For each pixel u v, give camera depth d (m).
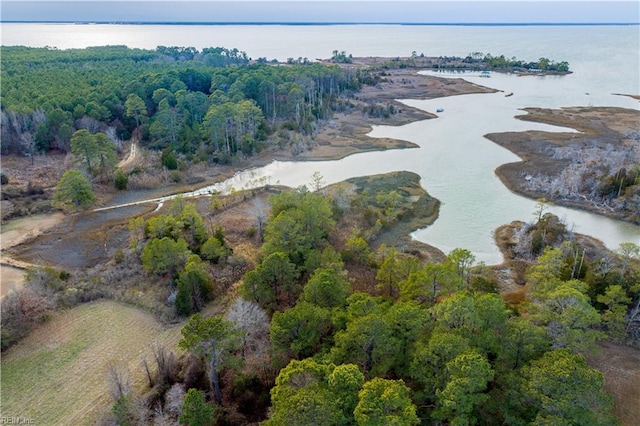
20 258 58.47
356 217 68.69
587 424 26.47
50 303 47.12
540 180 81.25
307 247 51.66
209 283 48.62
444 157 97.56
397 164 93.75
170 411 33.94
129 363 40.31
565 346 33.91
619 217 69.06
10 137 94.62
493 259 59.31
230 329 35.88
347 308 38.41
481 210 72.81
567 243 53.56
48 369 39.72
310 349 36.09
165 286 51.31
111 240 63.44
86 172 81.25
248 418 34.03
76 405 36.03
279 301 45.28
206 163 92.50
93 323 45.56
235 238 63.41
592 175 78.19
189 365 37.81
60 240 63.31
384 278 46.09
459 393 27.27
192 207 61.94
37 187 77.19
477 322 33.72
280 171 91.81
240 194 77.50
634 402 34.69
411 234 65.88
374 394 26.16
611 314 40.47
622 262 54.97
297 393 26.41
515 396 29.30
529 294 44.09
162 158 88.12
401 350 33.59
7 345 42.12
